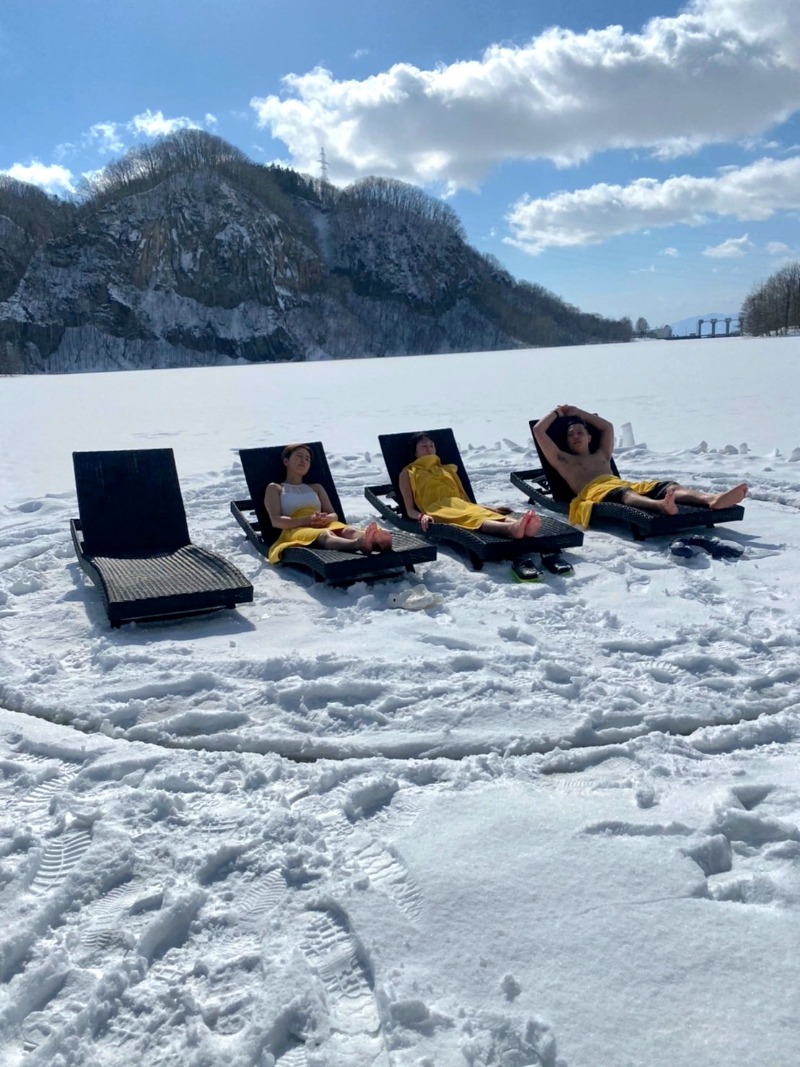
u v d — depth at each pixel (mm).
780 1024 1808
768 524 6367
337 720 3369
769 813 2617
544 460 7344
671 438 10922
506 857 2408
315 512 6098
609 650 4020
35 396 23453
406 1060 1768
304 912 2258
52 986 2012
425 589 4922
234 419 15133
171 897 2277
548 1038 1779
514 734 3189
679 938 2068
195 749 3209
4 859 2498
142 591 4523
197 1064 1792
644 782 2805
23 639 4402
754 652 3924
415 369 33625
